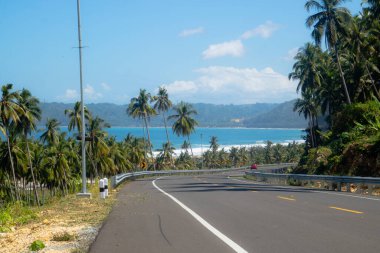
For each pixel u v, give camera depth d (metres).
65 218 14.64
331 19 49.78
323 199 19.56
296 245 9.34
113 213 15.69
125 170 98.19
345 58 66.88
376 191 24.05
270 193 23.86
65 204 19.98
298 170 59.53
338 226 11.70
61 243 10.07
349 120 50.56
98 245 9.73
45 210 18.20
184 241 10.09
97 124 74.75
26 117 56.69
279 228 11.62
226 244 9.62
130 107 97.88
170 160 115.50
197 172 82.00
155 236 10.80
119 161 91.94
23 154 60.78
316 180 30.50
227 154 157.12
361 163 36.78
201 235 10.84
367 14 57.75
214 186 32.88
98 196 24.64
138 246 9.59
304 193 23.58
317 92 76.56
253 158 165.12
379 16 53.41
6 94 52.03
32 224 14.10
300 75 80.69
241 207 16.92
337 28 50.34
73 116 73.06
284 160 155.50
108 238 10.58
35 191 61.56
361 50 54.75
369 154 36.50
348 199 19.47
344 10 49.53
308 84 79.44
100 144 74.12
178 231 11.51
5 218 16.12
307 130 92.12
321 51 79.69
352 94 64.56
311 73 76.81
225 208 16.70
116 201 20.59
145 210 16.53
